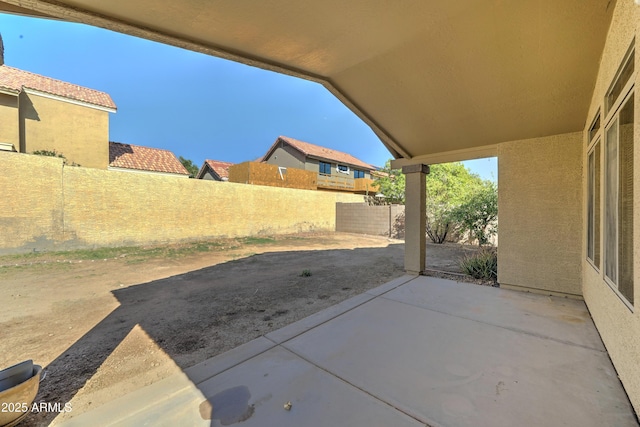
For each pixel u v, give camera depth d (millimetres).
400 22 2918
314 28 2957
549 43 3068
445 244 12125
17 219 8086
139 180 10422
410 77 4020
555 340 3119
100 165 14156
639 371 1948
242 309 4312
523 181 4996
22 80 12734
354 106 4844
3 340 3328
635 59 1969
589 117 3885
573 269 4547
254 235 13961
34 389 1962
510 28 2988
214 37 3016
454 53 3455
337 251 10227
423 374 2508
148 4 2398
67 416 2051
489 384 2354
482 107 4359
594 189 3553
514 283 5105
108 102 14656
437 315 3904
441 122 4973
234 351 2967
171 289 5406
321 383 2395
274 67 3686
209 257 8906
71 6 2338
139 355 2959
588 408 2055
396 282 5688
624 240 2398
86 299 4816
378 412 2041
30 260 7734
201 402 2180
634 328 2061
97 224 9484
